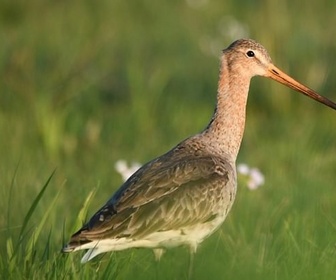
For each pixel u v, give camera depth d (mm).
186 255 10805
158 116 17109
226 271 10156
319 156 15203
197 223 10484
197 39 20906
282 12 19125
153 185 10359
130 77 17438
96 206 12672
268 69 11766
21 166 14148
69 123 16375
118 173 14117
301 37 19281
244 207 12508
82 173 14406
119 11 23250
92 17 22906
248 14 22312
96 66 18953
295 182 13758
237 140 11336
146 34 21578
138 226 10109
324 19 21609
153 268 10453
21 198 12492
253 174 12922
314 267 10180
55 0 23688
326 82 17891
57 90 17047
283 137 16250
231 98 11398
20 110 16797
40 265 10344
